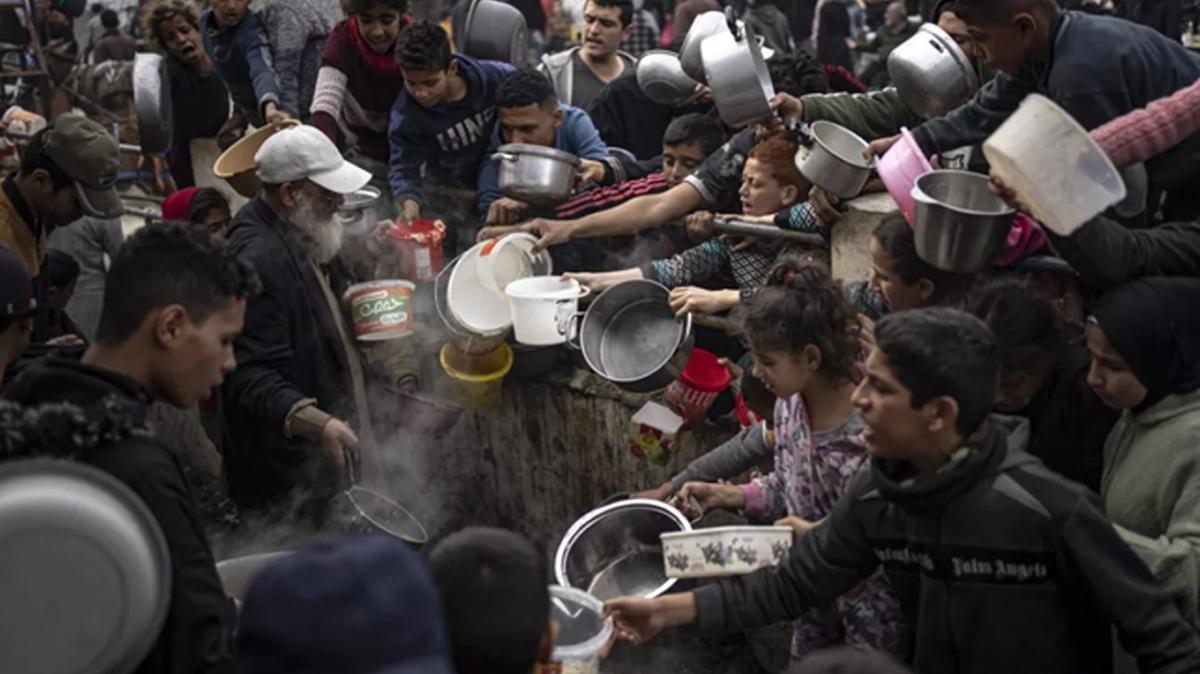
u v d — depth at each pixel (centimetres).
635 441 453
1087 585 259
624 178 510
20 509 239
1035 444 321
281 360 412
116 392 267
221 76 655
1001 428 272
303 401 401
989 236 315
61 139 473
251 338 409
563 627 322
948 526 265
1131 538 289
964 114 383
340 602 164
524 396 501
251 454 420
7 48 1017
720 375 427
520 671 215
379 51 563
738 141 448
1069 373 314
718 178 450
